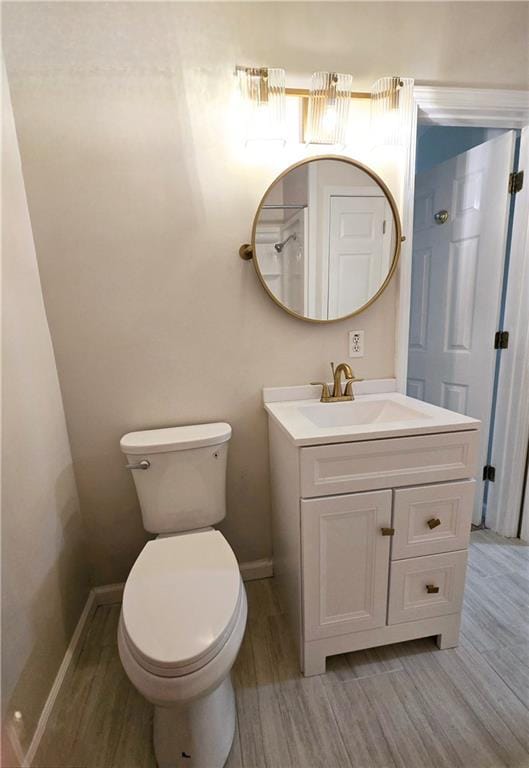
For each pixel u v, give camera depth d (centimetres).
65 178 117
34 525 103
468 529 113
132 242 124
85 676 116
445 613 118
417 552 111
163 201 123
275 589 152
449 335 190
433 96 131
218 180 125
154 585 93
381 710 102
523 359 165
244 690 109
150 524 127
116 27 111
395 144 128
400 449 103
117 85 114
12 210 104
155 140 119
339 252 135
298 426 109
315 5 120
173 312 131
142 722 101
